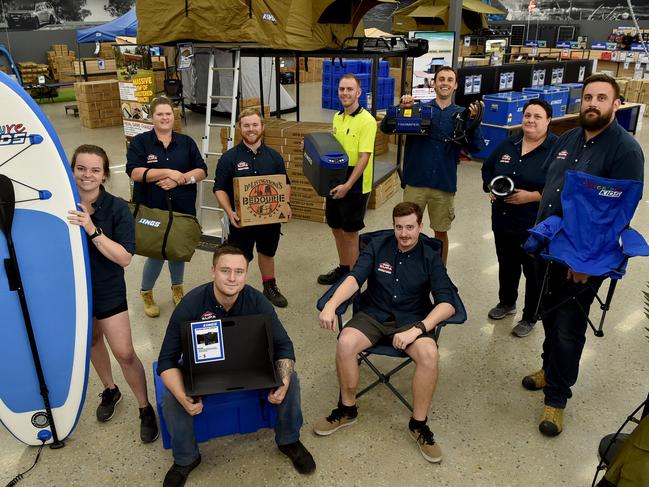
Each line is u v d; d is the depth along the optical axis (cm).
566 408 284
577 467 246
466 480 239
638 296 406
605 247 238
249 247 373
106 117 1043
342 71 1150
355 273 271
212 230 533
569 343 253
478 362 326
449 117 368
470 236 527
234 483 237
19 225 219
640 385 303
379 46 541
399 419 278
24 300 224
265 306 239
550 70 904
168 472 235
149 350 335
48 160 218
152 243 336
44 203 220
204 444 260
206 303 232
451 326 366
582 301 250
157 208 351
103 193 242
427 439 249
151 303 374
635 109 991
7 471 242
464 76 752
